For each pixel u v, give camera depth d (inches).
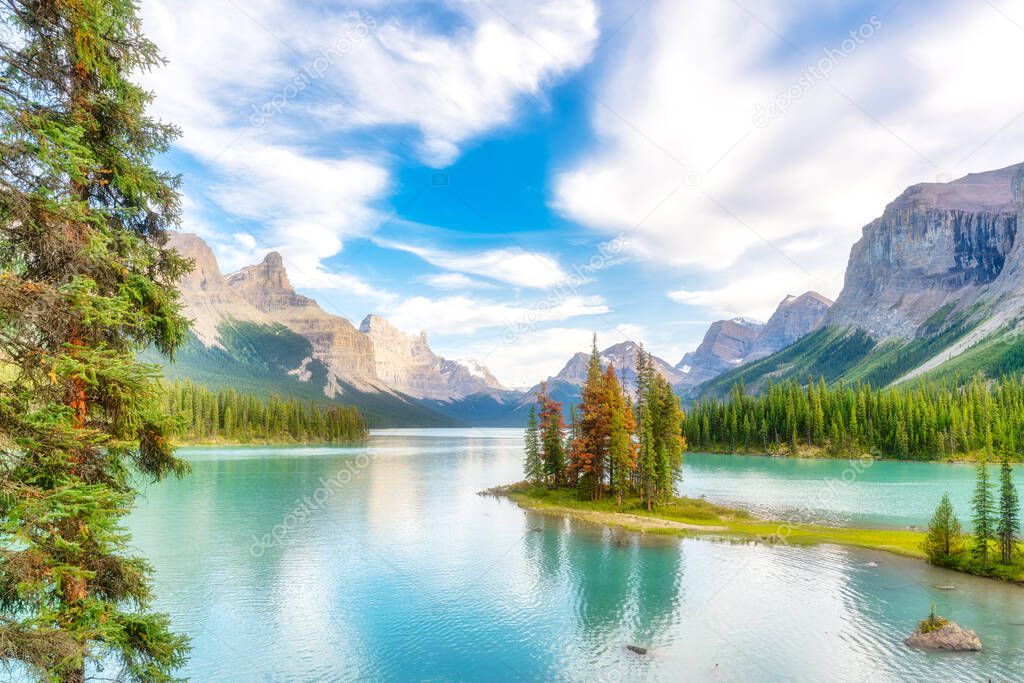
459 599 1593.3
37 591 413.1
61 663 395.5
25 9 427.2
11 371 409.4
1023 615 1459.2
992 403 6683.1
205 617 1454.2
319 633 1362.0
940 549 1963.6
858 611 1498.5
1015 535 2229.3
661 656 1243.2
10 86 417.1
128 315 475.5
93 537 449.4
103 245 442.3
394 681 1136.2
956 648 1261.1
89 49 458.0
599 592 1653.5
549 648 1288.1
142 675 486.9
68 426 422.0
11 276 383.2
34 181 416.2
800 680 1128.2
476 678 1144.2
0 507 399.9
